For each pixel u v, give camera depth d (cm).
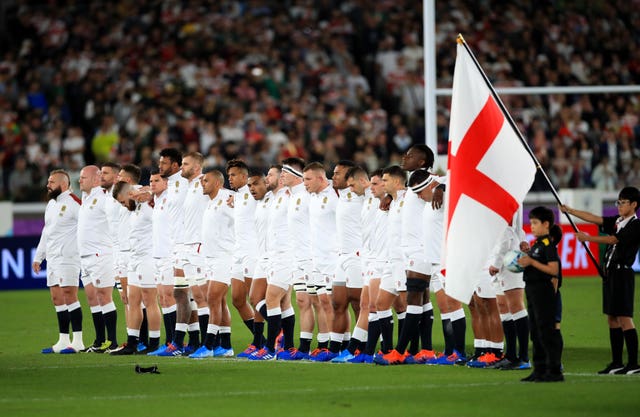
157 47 13588
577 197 10481
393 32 13988
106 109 12625
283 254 5556
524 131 12581
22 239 10288
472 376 4584
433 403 3859
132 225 5975
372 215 5275
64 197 6172
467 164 4606
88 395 4241
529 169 4647
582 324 6969
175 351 5881
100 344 6169
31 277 10306
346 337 5459
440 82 13350
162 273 5981
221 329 5847
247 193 5803
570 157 11900
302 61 13612
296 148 12044
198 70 13238
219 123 12462
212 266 5766
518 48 13838
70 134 11925
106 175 6166
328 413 3694
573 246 10450
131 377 4791
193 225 5891
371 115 12775
